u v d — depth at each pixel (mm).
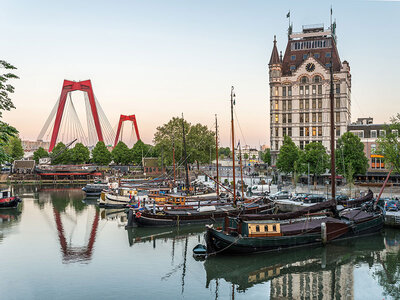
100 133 190875
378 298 27547
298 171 85125
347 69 103188
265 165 160000
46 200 82250
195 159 123188
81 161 154375
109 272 32281
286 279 31500
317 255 37844
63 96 181250
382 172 86188
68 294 27234
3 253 38000
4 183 124375
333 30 115750
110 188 79000
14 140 156625
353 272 33062
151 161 140000
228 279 31375
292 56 111375
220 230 39781
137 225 51312
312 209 40938
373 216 45469
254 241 36438
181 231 49594
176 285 29656
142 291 28188
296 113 104688
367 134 93125
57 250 39344
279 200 64375
